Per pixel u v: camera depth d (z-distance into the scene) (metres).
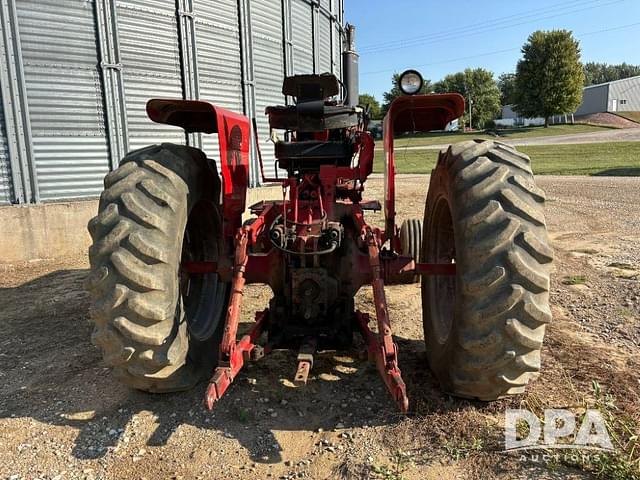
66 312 5.44
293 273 3.59
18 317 5.30
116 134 9.47
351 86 6.53
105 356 2.99
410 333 4.59
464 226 2.84
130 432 3.10
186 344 3.19
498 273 2.68
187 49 10.35
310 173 4.30
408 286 6.13
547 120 67.81
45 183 8.69
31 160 8.41
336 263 3.81
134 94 9.73
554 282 5.94
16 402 3.50
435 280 3.95
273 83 12.55
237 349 2.98
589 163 23.83
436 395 3.38
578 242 8.11
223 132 3.49
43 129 8.61
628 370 3.69
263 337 4.43
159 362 2.94
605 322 4.68
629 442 2.72
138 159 3.15
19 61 8.20
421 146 44.91
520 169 2.97
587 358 3.88
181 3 10.14
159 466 2.79
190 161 3.38
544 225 2.79
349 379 3.68
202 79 10.72
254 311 5.33
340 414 3.23
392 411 3.23
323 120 4.12
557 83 65.44
